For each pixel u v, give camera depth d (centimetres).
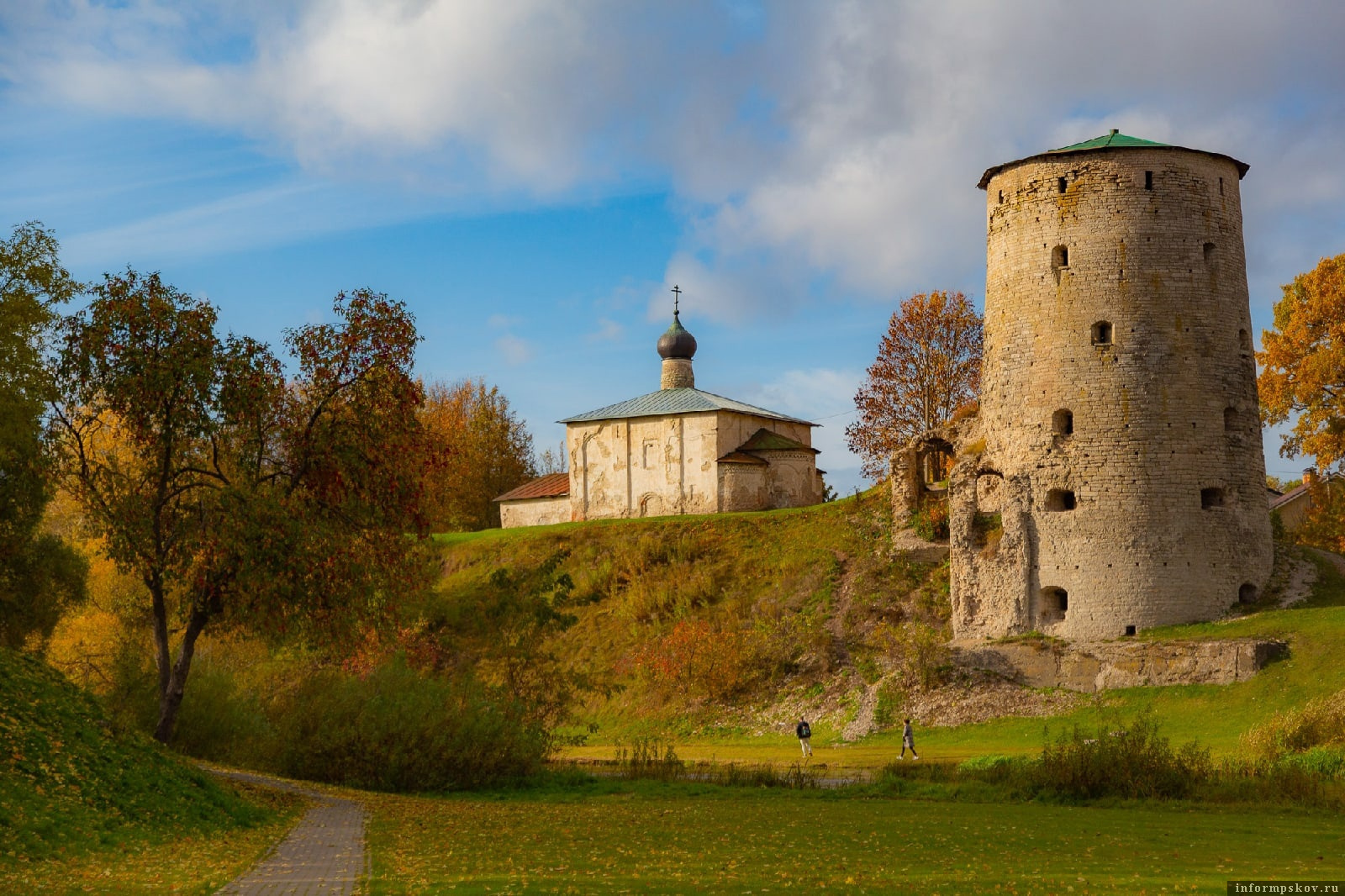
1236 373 5153
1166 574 4919
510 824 2541
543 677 4131
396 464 3300
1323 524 6141
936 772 3503
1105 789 3050
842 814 2748
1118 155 5150
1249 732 3556
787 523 6962
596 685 4172
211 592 3097
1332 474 6122
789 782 3509
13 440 3356
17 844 1808
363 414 3219
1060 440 5128
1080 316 5128
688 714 5494
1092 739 3659
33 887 1577
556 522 8506
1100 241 5134
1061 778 3091
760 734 5153
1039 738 4400
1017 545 5172
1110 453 5025
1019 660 4900
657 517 7488
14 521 3891
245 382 3072
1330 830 2448
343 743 3406
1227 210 5247
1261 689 4272
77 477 3262
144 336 3025
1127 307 5078
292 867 1883
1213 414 5056
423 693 3575
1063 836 2333
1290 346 6206
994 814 2756
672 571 6725
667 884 1712
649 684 5788
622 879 1762
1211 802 2908
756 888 1686
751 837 2320
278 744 3481
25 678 2617
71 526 4947
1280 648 4428
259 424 3142
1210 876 1847
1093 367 5084
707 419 7844
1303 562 5178
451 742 3434
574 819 2661
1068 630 5022
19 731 2302
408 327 3281
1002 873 1859
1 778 2070
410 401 3316
